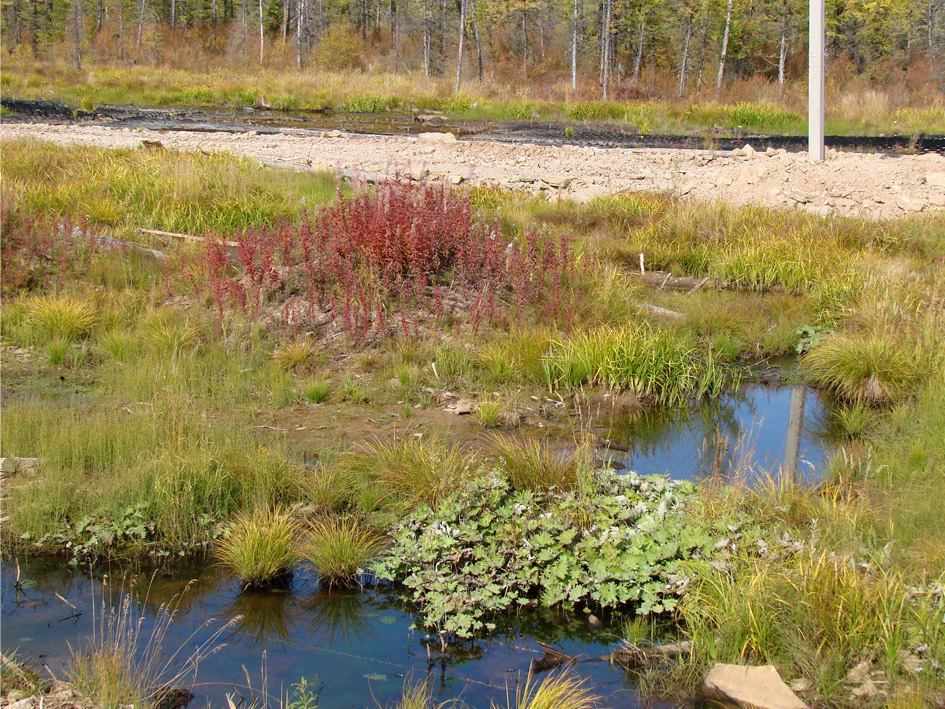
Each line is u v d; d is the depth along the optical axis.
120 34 50.31
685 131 22.58
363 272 8.70
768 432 6.95
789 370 8.36
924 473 5.66
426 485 5.47
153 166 12.58
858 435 6.83
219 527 5.12
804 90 36.12
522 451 6.01
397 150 17.42
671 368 7.79
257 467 5.52
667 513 5.09
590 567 4.70
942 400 6.79
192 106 25.47
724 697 3.78
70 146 14.49
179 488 5.22
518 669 4.14
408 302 8.59
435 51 51.56
